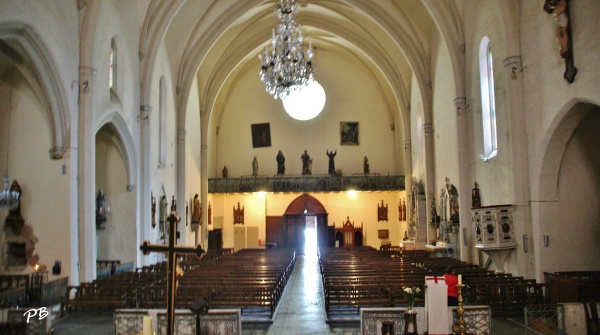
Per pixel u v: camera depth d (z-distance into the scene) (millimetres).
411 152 32750
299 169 37688
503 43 17516
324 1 30641
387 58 32656
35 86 15969
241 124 38312
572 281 12930
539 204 15992
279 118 38094
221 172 38156
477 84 20453
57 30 15430
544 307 10609
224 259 23797
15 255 16094
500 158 17969
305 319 13266
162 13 22578
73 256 16047
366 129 38000
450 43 21953
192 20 26766
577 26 13508
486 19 19062
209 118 33938
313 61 38219
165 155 25516
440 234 24875
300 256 35406
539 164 15891
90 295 14352
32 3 14031
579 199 15953
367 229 37500
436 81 26062
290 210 37719
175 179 27609
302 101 37969
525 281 14492
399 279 14680
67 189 16125
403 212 35781
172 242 6590
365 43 32875
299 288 19266
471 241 21094
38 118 16312
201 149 33656
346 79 38156
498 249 16578
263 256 25781
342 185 36406
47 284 14672
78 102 16672
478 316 8719
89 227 16594
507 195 17406
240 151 38188
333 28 32875
